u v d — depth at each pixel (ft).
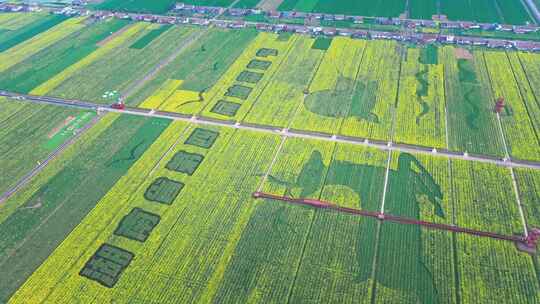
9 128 283.18
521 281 178.19
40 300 178.81
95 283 184.34
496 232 198.39
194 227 207.82
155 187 231.50
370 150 249.14
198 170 241.35
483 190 220.23
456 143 252.01
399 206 213.46
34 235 207.41
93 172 243.60
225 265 189.37
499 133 258.37
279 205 217.36
